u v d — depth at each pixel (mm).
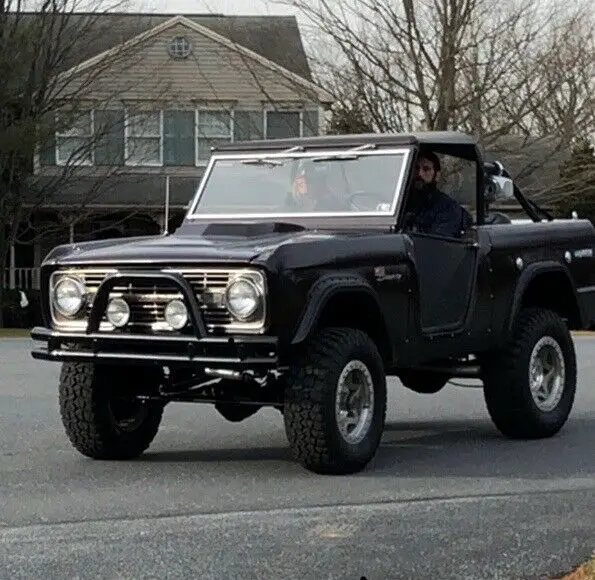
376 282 9266
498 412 11094
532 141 33375
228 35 39750
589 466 9766
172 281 8570
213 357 8477
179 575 6469
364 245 9242
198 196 10711
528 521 7688
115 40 40156
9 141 32656
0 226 34594
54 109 34469
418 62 31562
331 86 32875
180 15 40750
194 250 8750
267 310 8422
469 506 8141
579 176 35094
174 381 9672
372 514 7871
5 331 31406
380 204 9938
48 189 35875
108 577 6438
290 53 37031
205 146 40938
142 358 8672
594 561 6266
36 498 8406
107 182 38375
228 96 40812
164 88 38531
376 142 10211
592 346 23375
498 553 6891
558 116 35875
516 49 37344
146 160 39594
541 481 9086
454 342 10234
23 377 16422
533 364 11133
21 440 10961
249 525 7562
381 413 9383
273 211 10352
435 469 9562
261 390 9547
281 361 8578
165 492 8594
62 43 35625
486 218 11039
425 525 7566
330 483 8883
